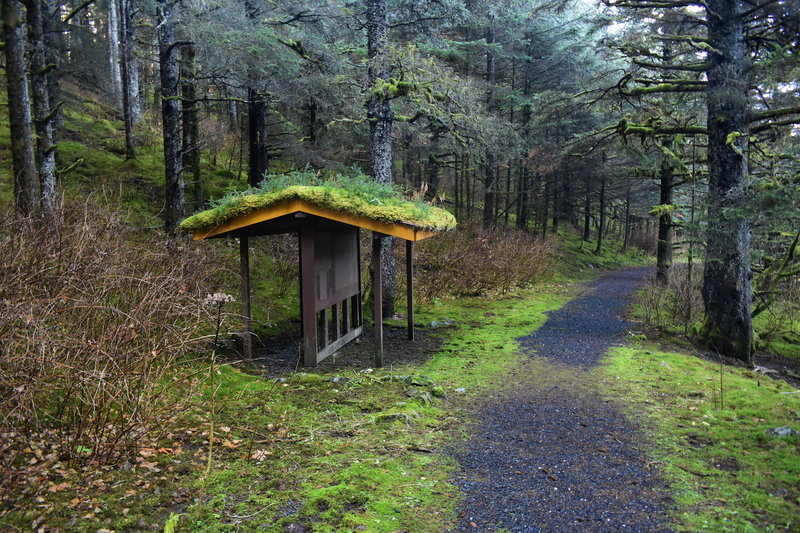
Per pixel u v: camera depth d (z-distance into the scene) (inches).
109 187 546.0
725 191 386.0
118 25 1008.2
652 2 390.9
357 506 141.1
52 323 186.5
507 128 580.7
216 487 149.5
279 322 410.0
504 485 158.2
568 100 577.9
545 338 402.0
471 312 513.0
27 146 335.0
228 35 442.9
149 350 184.4
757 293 429.7
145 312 207.8
